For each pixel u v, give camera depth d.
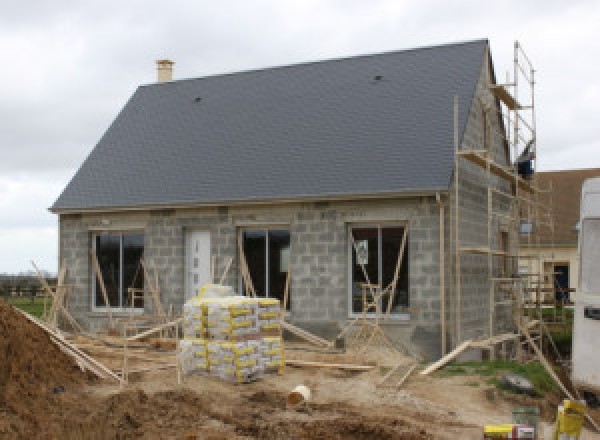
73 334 18.17
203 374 12.98
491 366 14.44
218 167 19.50
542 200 36.00
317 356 14.94
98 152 22.31
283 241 18.08
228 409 10.62
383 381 12.84
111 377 12.45
